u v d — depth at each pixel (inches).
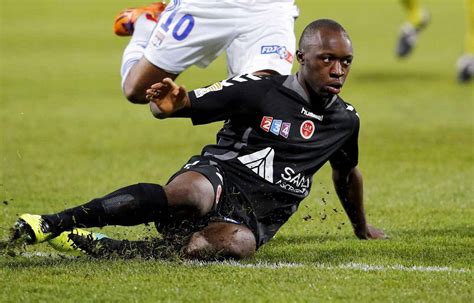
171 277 614.9
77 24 2994.6
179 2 830.5
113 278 611.5
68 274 621.3
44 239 625.3
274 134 685.9
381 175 1097.4
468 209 912.9
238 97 679.7
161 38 829.2
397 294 584.1
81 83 1931.6
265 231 696.4
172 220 664.4
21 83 1910.7
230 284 601.6
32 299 568.7
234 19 821.9
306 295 578.6
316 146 696.4
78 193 978.1
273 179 687.1
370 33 2874.0
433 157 1214.9
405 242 758.5
